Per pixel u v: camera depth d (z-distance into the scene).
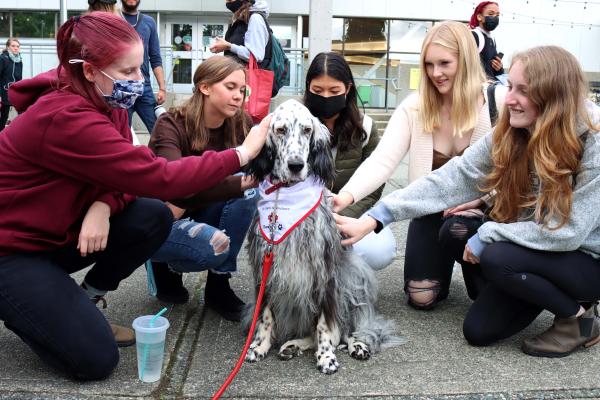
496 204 2.84
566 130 2.47
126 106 2.38
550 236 2.54
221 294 3.15
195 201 2.80
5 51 10.80
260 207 2.67
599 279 2.62
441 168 2.96
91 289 2.78
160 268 3.25
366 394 2.33
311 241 2.57
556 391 2.37
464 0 15.06
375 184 3.16
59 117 2.23
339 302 2.71
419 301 3.25
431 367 2.59
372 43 15.25
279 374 2.51
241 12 5.25
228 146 3.15
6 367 2.51
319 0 10.17
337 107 3.17
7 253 2.33
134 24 6.06
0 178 2.32
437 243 3.24
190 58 12.80
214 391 2.35
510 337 2.92
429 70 3.14
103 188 2.40
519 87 2.54
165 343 2.77
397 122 3.30
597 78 14.52
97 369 2.36
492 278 2.66
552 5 14.90
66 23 2.30
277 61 5.46
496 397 2.32
